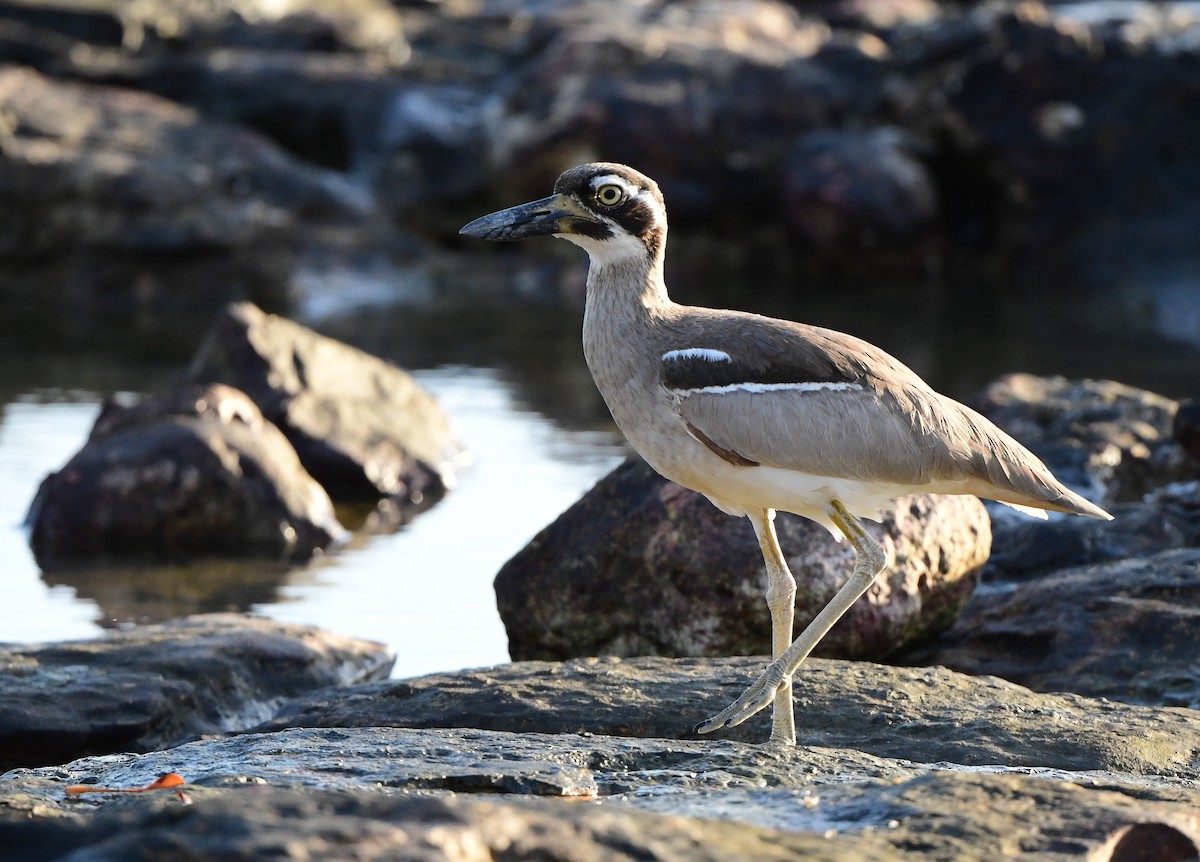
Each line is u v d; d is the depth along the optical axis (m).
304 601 13.70
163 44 36.06
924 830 6.22
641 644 11.48
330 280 30.25
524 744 8.23
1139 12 32.75
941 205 31.88
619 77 31.70
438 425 18.39
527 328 26.66
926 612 11.20
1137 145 30.06
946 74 31.00
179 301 29.39
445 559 14.99
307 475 16.48
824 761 8.00
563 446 18.84
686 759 8.02
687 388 9.04
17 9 34.75
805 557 10.94
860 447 8.82
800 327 9.24
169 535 15.58
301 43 36.06
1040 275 30.36
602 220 9.38
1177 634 10.75
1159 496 13.89
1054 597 11.29
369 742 8.33
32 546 15.43
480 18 38.59
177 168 30.12
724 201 31.42
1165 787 7.29
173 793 6.75
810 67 32.47
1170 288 28.89
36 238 29.38
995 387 16.38
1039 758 8.55
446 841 5.18
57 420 19.72
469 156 32.59
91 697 10.19
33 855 5.41
